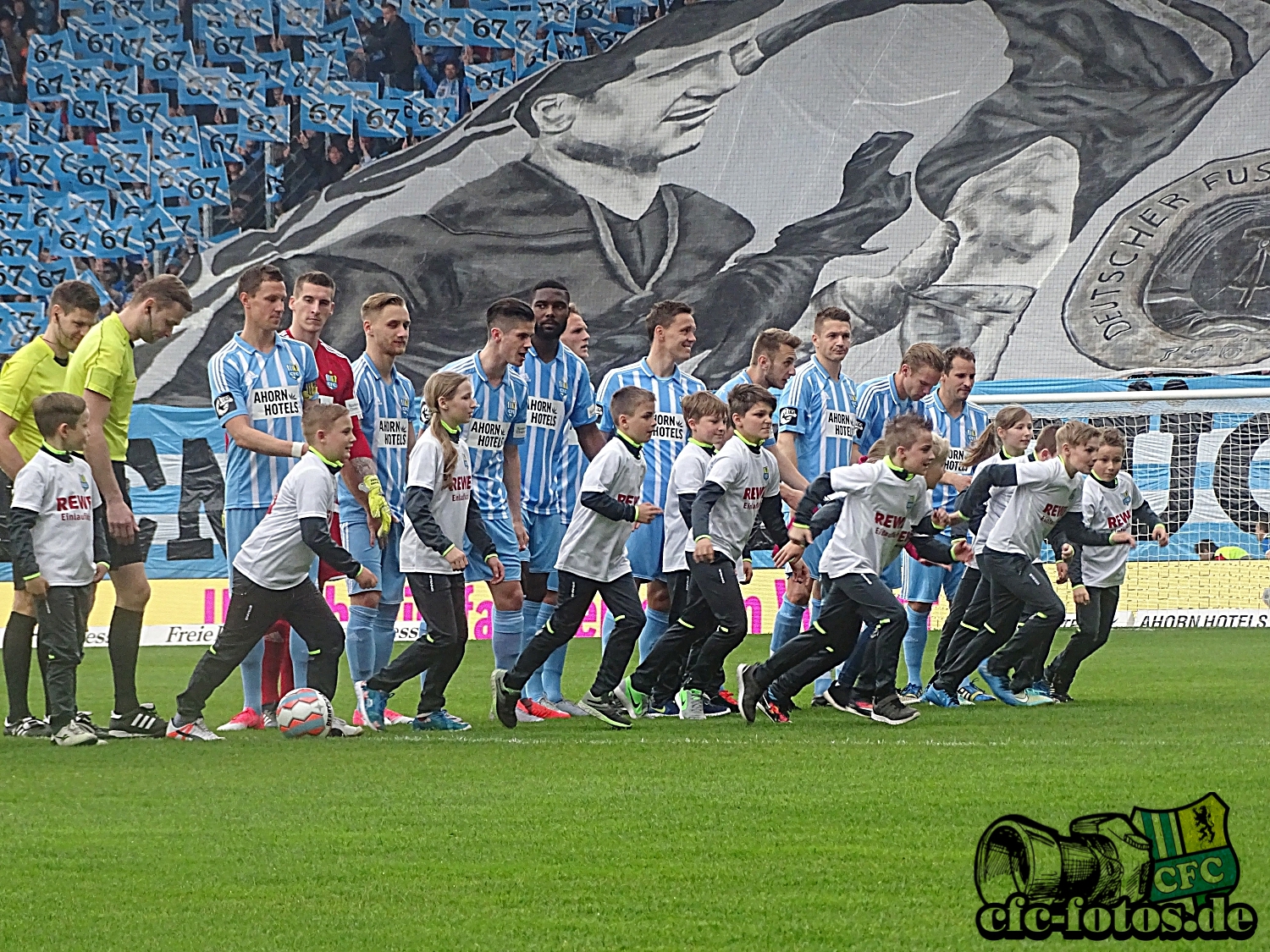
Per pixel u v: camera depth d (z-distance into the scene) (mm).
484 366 26234
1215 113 66812
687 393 29172
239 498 24656
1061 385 63531
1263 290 64688
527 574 27891
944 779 17188
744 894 12117
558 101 72562
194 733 22406
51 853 13875
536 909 11742
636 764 19016
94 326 23656
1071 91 68312
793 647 23859
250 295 24609
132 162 73812
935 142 69500
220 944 10938
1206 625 49438
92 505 22406
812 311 69250
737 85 71500
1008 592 26859
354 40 73688
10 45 74312
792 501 29000
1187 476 51469
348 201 73062
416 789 17172
